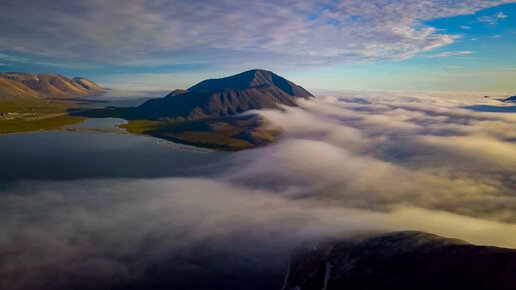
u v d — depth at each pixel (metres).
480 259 80.88
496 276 72.81
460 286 72.94
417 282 78.31
